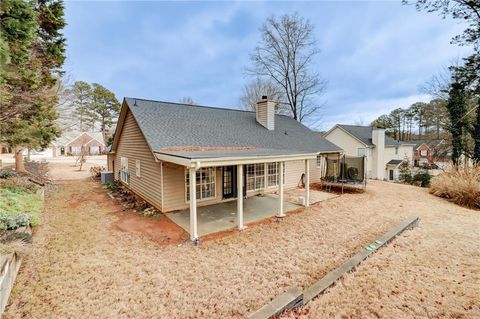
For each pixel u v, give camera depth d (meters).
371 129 26.48
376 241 5.25
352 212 7.91
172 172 7.86
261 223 6.81
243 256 4.76
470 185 9.16
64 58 10.82
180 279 3.91
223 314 3.13
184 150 7.70
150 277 3.95
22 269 4.07
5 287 3.20
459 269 4.16
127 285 3.72
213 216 7.41
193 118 10.78
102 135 44.94
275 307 3.02
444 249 4.96
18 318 3.00
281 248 5.14
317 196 10.34
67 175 16.66
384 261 4.44
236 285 3.76
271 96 26.55
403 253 4.78
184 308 3.24
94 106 43.78
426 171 19.16
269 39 21.03
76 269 4.15
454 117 15.43
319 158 13.88
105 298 3.40
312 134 15.42
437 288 3.62
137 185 9.98
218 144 9.25
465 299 3.35
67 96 13.52
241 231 6.19
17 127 9.29
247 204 8.91
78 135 42.12
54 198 9.38
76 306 3.23
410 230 6.12
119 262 4.44
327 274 3.91
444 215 7.57
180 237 5.73
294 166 12.30
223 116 12.45
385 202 9.34
